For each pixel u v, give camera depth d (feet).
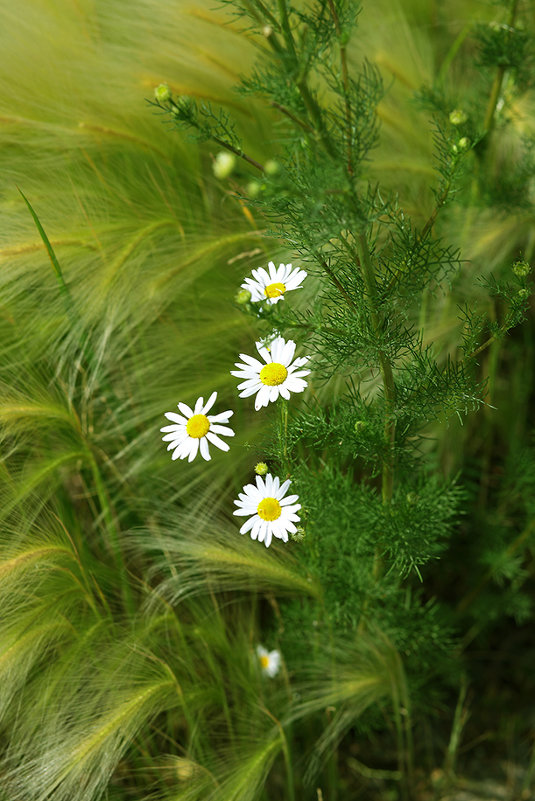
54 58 2.59
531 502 2.94
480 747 3.05
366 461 2.30
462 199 2.75
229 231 2.65
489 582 3.09
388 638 2.61
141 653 2.41
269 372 2.12
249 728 2.62
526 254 2.79
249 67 2.63
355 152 1.99
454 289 2.71
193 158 2.70
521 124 2.88
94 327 2.59
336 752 2.90
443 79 2.93
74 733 2.30
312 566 2.46
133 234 2.52
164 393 2.56
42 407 2.46
